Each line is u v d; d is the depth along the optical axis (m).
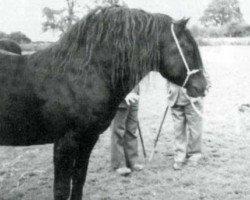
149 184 5.41
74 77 3.98
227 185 5.31
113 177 5.64
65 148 4.02
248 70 16.73
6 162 6.39
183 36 4.10
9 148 7.14
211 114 9.34
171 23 4.11
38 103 4.06
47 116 4.06
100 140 7.51
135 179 5.57
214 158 6.33
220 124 8.40
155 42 4.04
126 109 5.57
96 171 5.90
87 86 3.96
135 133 5.84
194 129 6.02
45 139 4.25
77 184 4.29
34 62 4.14
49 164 6.29
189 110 5.95
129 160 5.89
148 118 9.16
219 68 17.61
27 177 5.73
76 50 4.03
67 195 4.01
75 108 3.97
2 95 4.11
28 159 6.53
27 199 5.03
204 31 37.38
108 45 4.01
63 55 4.06
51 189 5.32
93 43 4.01
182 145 5.96
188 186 5.31
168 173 5.75
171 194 5.06
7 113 4.12
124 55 4.02
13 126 4.17
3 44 5.32
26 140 4.25
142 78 4.14
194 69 4.11
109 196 5.04
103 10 4.09
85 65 3.97
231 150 6.72
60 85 4.00
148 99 11.56
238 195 4.98
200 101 5.98
